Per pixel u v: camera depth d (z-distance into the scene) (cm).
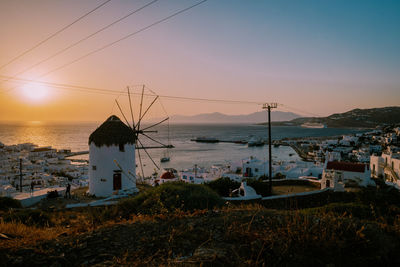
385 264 471
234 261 447
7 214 1097
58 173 7006
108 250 515
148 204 1062
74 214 1309
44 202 1994
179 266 429
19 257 470
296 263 456
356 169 3028
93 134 2384
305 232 537
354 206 1089
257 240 518
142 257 485
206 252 471
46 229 764
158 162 10962
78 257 489
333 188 2280
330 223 601
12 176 5719
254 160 6988
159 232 599
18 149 10394
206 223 643
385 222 643
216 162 10894
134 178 2505
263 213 719
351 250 504
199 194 1145
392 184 3127
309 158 11981
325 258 474
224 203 1159
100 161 2348
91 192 2388
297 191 2594
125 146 2428
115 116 2550
